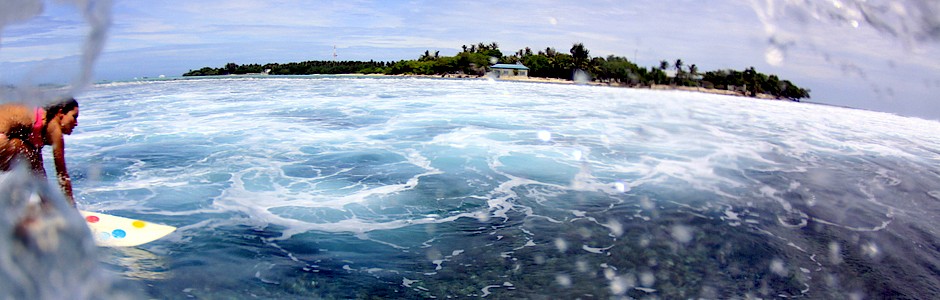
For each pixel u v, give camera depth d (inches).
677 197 157.8
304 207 144.9
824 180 185.3
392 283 92.8
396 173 191.9
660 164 210.7
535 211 142.6
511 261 104.3
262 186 168.9
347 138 280.2
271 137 280.4
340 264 101.7
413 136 289.6
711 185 174.4
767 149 255.1
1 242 48.0
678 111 401.7
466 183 176.9
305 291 88.0
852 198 160.4
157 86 992.2
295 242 114.7
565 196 159.5
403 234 121.9
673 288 91.4
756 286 93.0
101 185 167.0
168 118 372.8
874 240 119.9
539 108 472.7
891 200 159.3
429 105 505.0
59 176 93.7
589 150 244.8
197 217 132.6
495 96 676.1
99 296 54.9
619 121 363.3
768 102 622.8
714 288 91.8
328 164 207.3
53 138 89.7
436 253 109.0
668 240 117.6
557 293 88.8
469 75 2233.0
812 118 457.7
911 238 122.2
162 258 100.1
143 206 142.2
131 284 85.1
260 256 104.5
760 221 133.6
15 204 53.9
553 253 108.8
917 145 303.4
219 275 93.0
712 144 267.0
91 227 112.5
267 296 85.1
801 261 105.9
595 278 95.7
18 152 85.0
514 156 228.7
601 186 172.9
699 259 106.0
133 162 206.5
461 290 90.0
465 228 127.0
